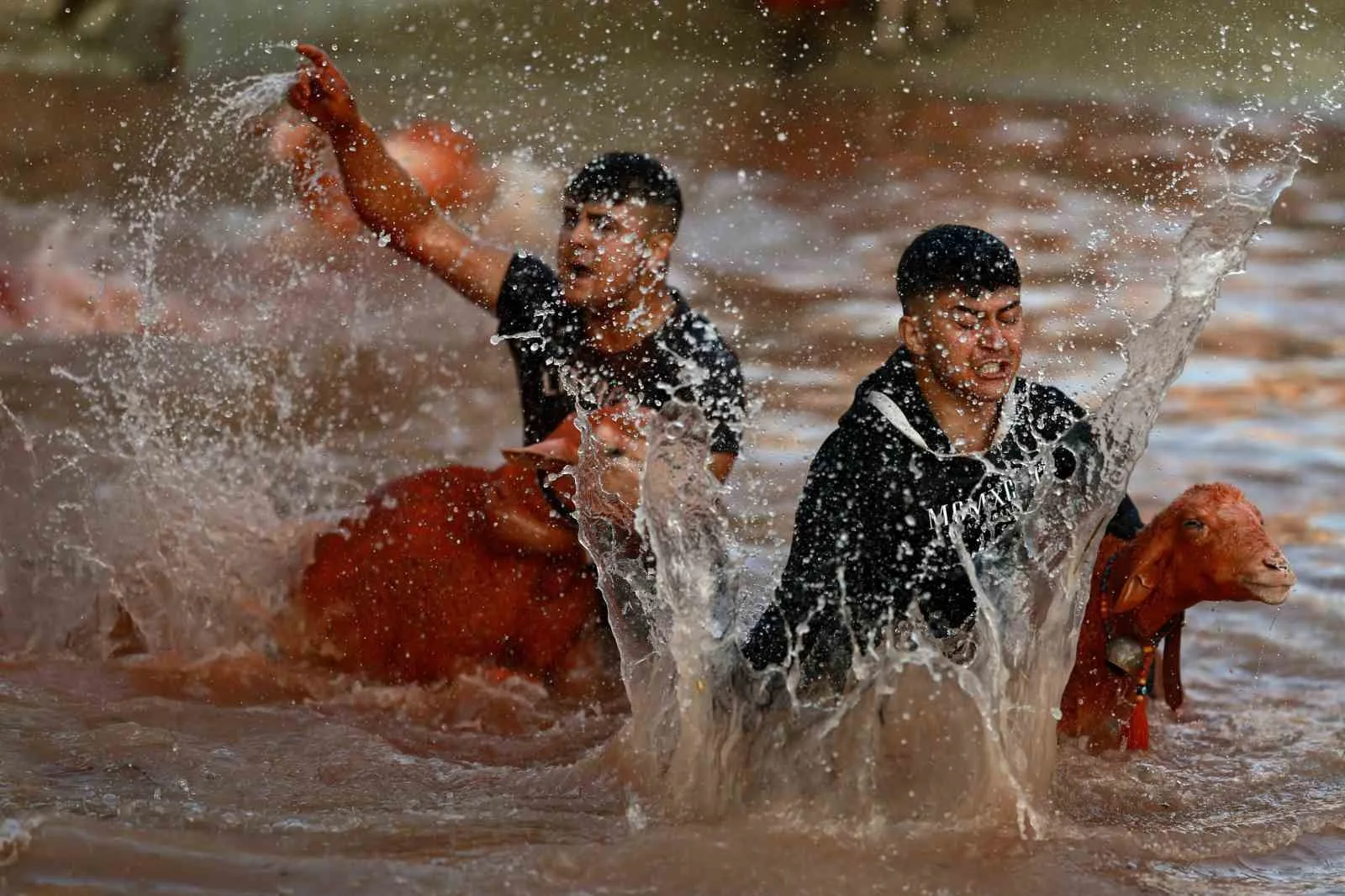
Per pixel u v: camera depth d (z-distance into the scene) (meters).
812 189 43.03
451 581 14.62
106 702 13.95
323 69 15.30
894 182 44.31
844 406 23.12
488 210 27.09
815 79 59.81
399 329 26.00
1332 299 31.64
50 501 17.30
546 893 10.27
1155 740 13.47
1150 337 11.95
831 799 11.55
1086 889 10.49
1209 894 10.48
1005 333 12.11
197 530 15.53
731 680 11.96
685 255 34.50
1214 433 22.50
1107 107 55.44
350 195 15.68
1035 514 12.08
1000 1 61.28
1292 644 15.80
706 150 47.84
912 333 12.33
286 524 15.41
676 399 12.58
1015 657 11.88
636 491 12.66
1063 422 12.52
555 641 14.67
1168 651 13.52
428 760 12.90
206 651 15.20
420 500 14.89
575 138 47.22
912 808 11.52
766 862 10.74
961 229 12.27
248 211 31.34
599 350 14.73
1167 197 42.50
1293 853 11.27
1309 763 12.98
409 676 14.74
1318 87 55.25
